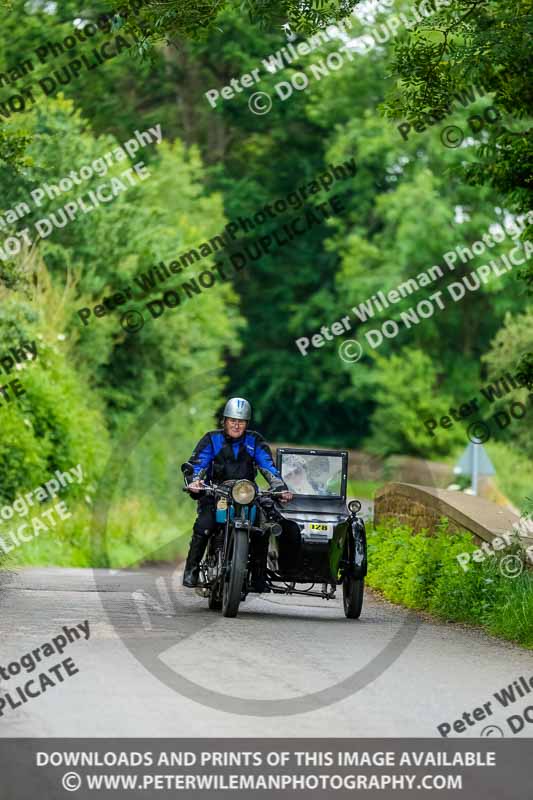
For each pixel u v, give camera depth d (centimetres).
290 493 4212
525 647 3650
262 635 3709
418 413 15012
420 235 14975
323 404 17450
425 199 14875
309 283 17550
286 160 17188
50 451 8088
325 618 4319
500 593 4228
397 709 2636
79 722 2412
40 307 8762
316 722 2477
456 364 15838
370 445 15138
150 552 8812
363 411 17238
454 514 5303
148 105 16525
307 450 4497
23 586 5022
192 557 4259
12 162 6331
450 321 15688
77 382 9100
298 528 4234
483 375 15850
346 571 4284
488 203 14975
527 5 4412
